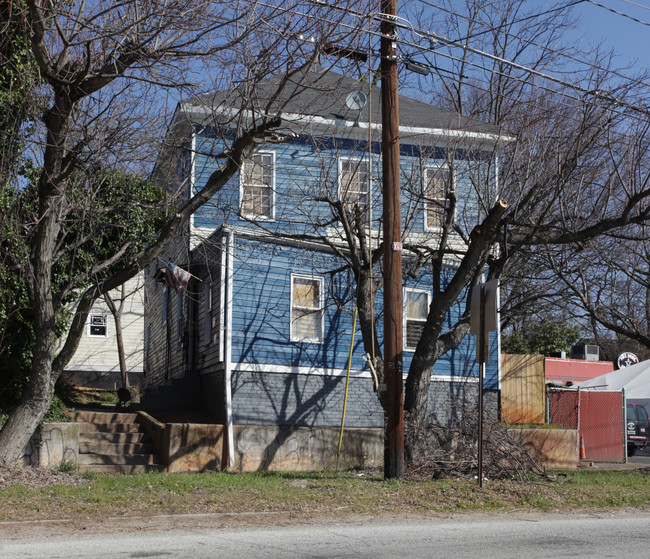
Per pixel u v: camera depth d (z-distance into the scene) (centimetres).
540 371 2158
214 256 1817
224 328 1728
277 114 1305
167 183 1587
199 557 684
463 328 1587
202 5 1178
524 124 1766
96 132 1279
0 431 1220
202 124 1530
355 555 705
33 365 1220
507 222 1481
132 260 1281
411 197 1806
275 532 840
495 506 1080
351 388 1878
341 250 1908
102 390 2791
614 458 2195
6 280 1484
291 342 1809
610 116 1658
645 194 1441
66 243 1727
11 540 765
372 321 1541
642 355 4069
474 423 1443
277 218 1934
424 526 902
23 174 1467
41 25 1117
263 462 1664
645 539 824
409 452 1415
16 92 1368
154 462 1583
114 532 827
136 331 3019
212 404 1812
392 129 1309
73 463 1396
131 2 1144
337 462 1756
